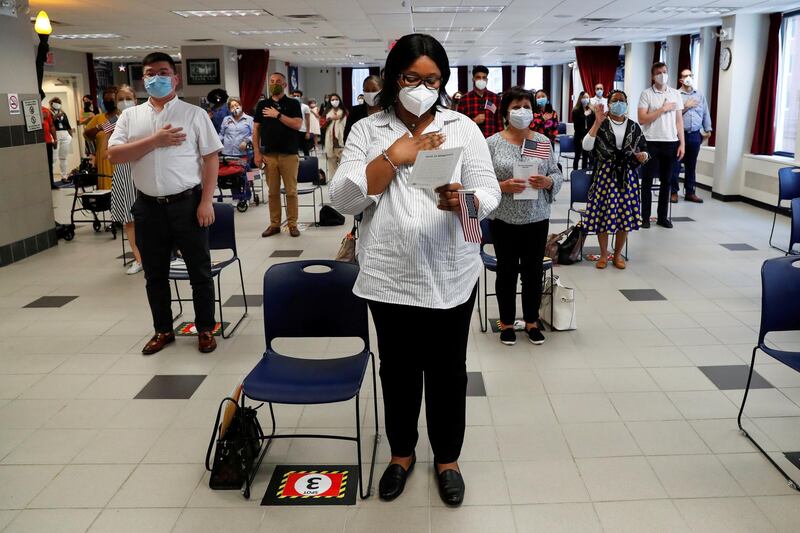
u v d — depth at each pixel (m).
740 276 5.64
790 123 9.24
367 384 3.63
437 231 2.22
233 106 9.45
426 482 2.70
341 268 2.92
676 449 2.92
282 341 4.32
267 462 2.87
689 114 9.11
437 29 12.74
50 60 7.66
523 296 4.12
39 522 2.48
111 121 7.51
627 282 5.52
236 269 6.11
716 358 3.93
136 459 2.91
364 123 2.31
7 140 6.44
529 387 3.56
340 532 2.41
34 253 6.85
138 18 10.73
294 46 16.50
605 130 5.59
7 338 4.43
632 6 9.29
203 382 3.70
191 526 2.45
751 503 2.53
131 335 4.46
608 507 2.52
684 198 9.62
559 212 8.88
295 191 7.43
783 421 3.15
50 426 3.22
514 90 3.72
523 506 2.54
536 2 9.14
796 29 9.01
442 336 2.40
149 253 4.02
